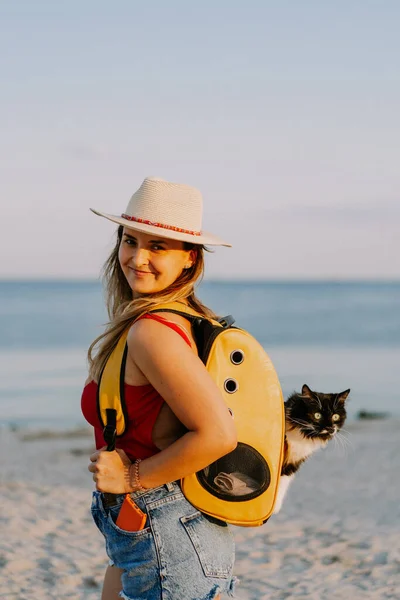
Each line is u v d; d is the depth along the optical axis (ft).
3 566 19.04
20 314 245.04
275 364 111.45
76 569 19.02
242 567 19.71
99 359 8.71
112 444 8.43
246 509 8.48
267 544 22.18
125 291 10.03
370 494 31.65
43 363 114.01
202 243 8.81
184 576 8.32
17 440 51.70
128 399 8.38
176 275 9.02
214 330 8.67
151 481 8.22
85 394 8.93
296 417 13.33
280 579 18.56
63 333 170.50
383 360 118.42
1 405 74.13
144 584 8.44
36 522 24.18
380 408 71.77
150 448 8.51
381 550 21.15
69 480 35.35
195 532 8.41
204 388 8.02
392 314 245.86
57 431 56.24
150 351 8.08
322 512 27.63
